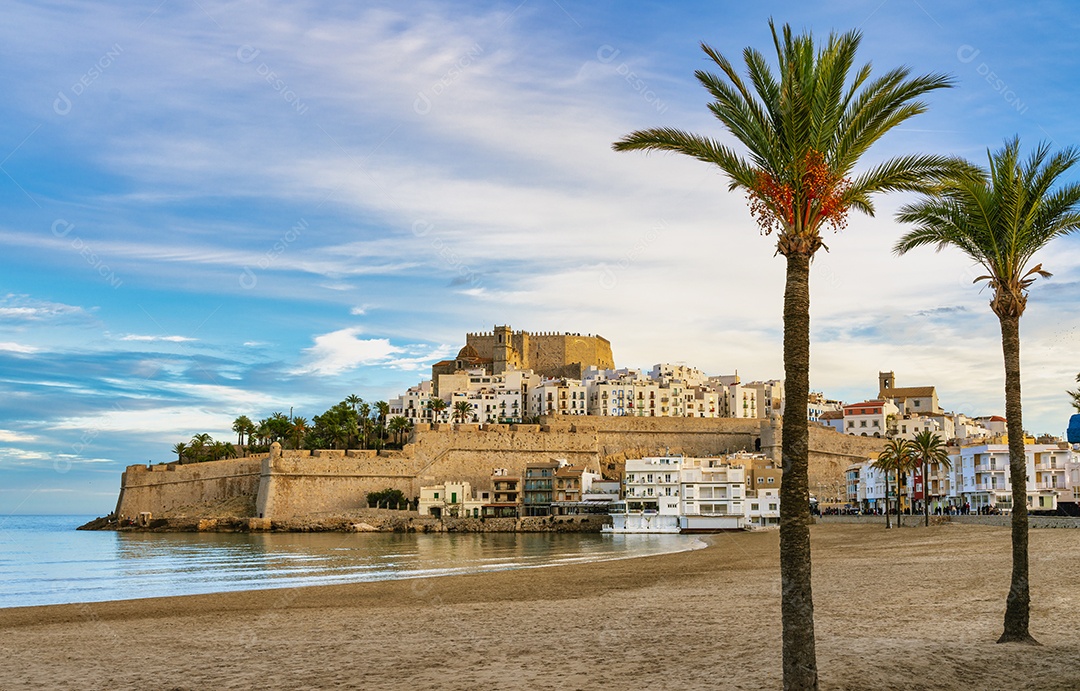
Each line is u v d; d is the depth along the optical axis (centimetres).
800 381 1973
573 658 2552
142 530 19238
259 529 17275
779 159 2088
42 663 2767
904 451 12256
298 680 2369
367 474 18525
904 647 2473
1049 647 2444
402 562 8519
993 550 6359
